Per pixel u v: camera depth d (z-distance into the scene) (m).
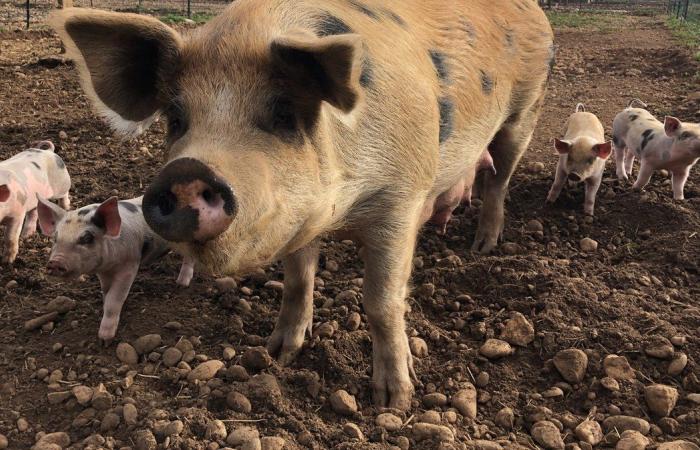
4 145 2.77
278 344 1.54
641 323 1.60
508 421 1.36
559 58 5.36
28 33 5.76
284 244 1.03
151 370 1.48
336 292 1.78
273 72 0.98
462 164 1.60
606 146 2.17
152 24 1.00
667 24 7.69
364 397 1.43
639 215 2.22
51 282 1.83
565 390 1.45
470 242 2.12
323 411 1.38
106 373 1.48
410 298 1.74
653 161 2.32
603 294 1.71
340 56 0.92
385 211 1.28
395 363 1.41
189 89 1.00
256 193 0.92
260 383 1.38
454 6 1.58
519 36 1.77
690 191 2.40
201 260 0.92
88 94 1.07
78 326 1.64
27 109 3.30
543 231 2.18
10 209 1.88
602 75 4.61
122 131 1.12
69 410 1.38
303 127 1.03
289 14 1.12
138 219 1.68
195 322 1.64
